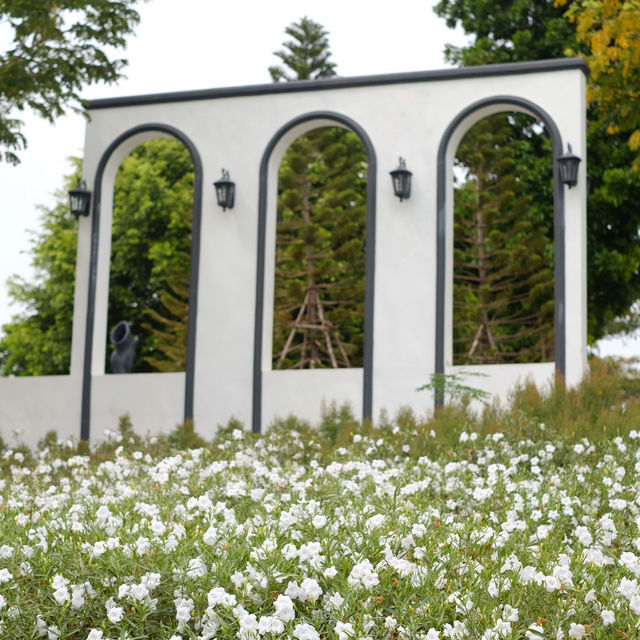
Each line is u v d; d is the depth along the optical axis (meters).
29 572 3.59
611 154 16.92
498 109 11.17
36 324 26.33
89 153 12.51
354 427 8.81
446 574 3.42
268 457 7.31
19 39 10.27
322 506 4.52
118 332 12.81
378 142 11.43
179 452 7.28
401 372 10.97
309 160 20.38
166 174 24.66
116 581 3.47
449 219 11.26
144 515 4.52
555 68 10.87
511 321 17.27
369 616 3.04
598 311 17.75
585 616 3.12
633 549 4.22
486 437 6.86
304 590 3.25
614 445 6.62
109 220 12.52
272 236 11.95
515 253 16.61
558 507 4.81
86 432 11.98
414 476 5.43
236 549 3.60
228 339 11.70
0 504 5.14
